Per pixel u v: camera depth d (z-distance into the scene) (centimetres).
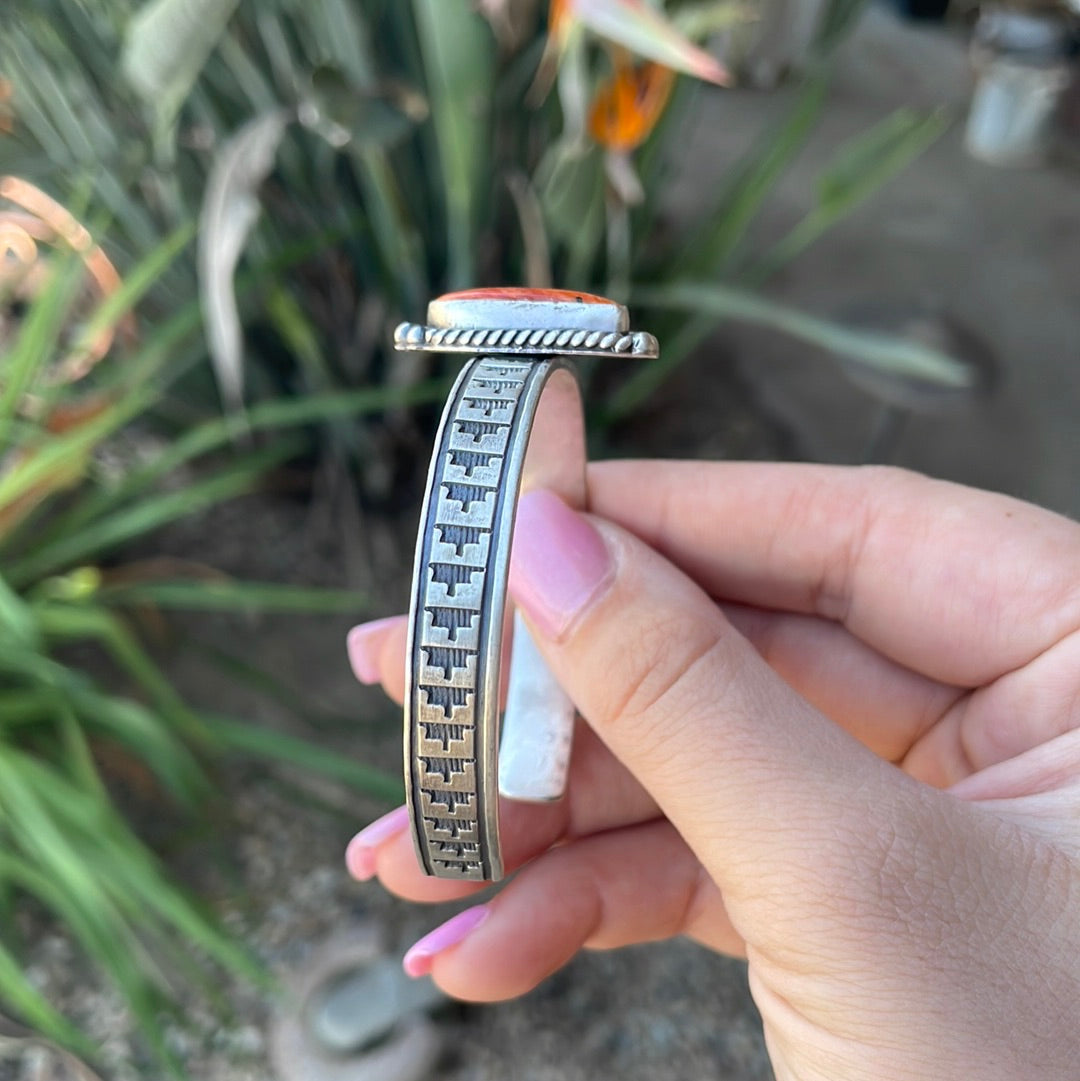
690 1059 18
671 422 29
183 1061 17
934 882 9
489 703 8
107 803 17
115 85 20
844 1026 9
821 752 9
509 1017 18
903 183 41
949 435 30
